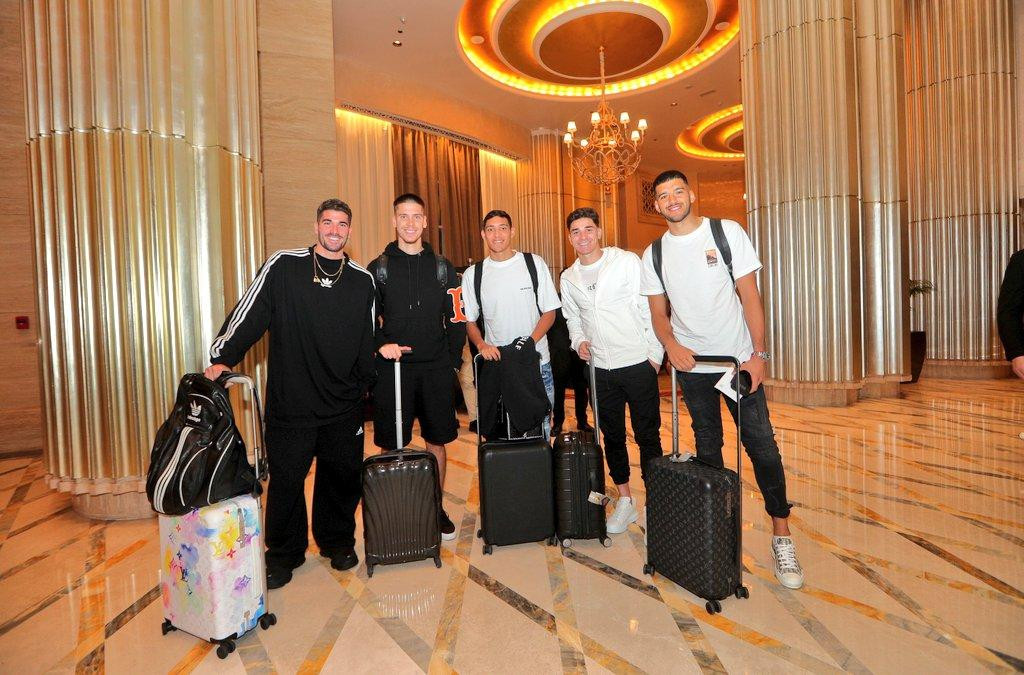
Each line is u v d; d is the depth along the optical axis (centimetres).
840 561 239
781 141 618
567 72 911
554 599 215
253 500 196
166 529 197
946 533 264
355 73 842
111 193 312
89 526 313
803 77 604
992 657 172
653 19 756
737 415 208
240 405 354
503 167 1128
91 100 311
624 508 282
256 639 194
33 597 230
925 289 783
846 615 197
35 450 521
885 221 627
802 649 178
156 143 321
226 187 350
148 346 320
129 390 317
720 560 200
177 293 329
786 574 218
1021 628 187
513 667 173
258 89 402
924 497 312
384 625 200
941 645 179
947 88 873
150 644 194
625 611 204
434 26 752
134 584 240
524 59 870
